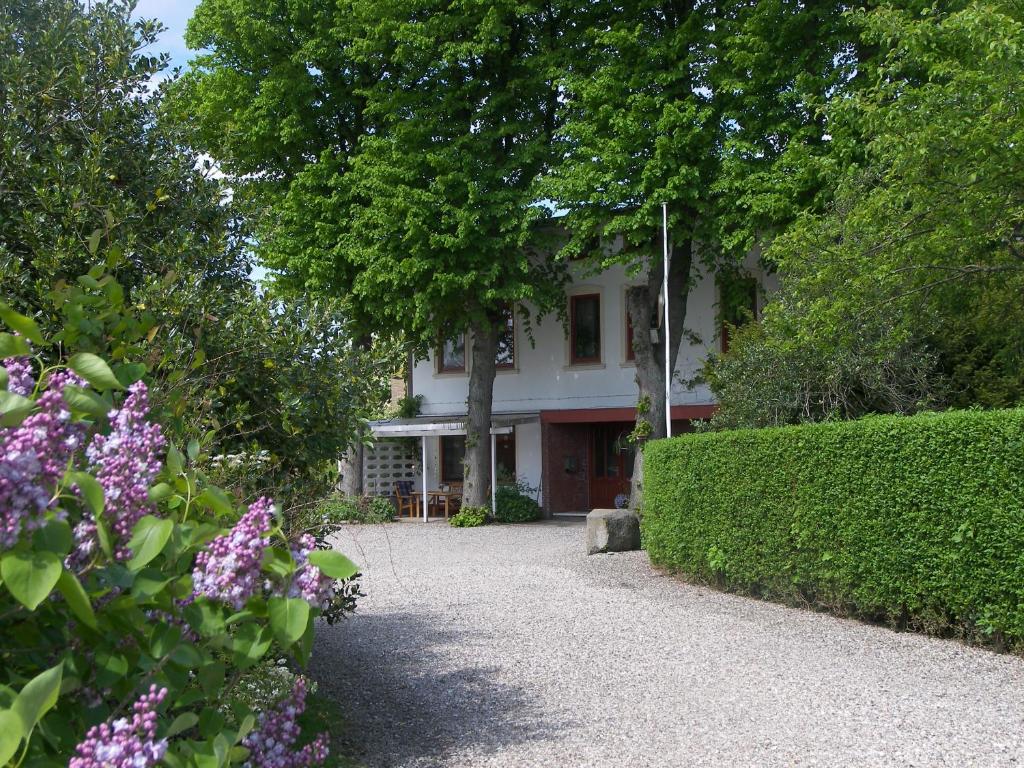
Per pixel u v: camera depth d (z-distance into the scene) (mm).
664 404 18422
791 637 8086
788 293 12125
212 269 6066
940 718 5586
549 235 19766
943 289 10453
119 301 3711
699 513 11172
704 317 21594
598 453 24000
